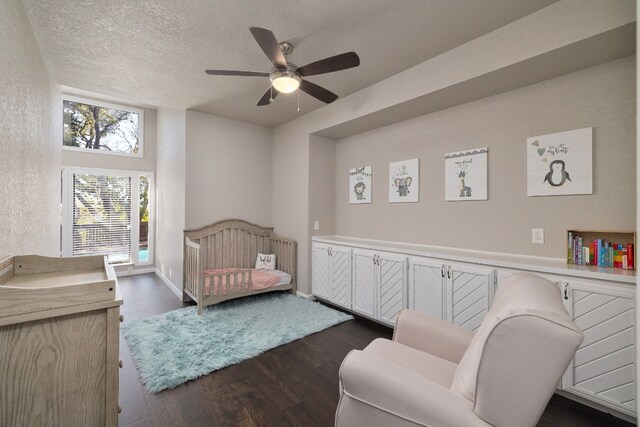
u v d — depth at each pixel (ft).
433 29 7.00
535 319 2.74
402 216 11.03
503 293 4.08
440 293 8.18
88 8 6.29
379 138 11.91
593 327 5.63
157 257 17.69
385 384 3.27
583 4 5.72
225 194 13.80
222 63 8.72
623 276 5.34
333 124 11.61
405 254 9.07
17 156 5.39
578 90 6.98
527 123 7.81
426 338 5.16
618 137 6.46
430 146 10.11
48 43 7.54
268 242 15.12
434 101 8.98
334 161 13.94
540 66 6.77
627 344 5.27
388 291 9.54
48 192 8.73
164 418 5.50
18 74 5.53
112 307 3.60
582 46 5.95
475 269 7.45
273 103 11.87
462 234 9.23
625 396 5.27
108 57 8.35
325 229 13.57
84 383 3.47
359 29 7.02
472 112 8.97
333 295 11.62
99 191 16.67
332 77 9.44
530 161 7.74
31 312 3.16
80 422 3.45
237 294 11.53
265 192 15.16
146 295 13.29
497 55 6.93
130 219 17.58
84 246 16.21
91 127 16.61
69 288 3.35
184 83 10.06
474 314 7.47
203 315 10.50
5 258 4.54
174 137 14.26
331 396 6.22
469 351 3.64
